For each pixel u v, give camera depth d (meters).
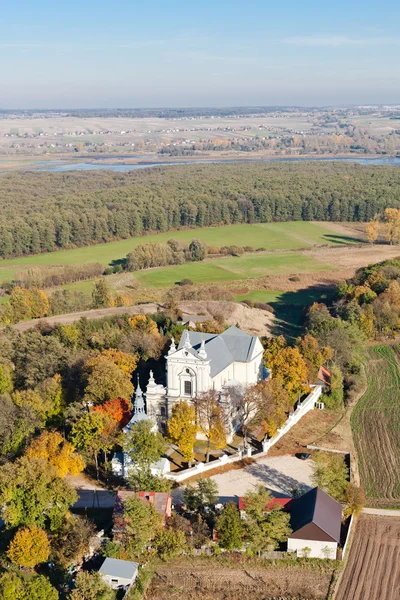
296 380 149.00
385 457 135.12
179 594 96.00
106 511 114.06
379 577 98.88
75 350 163.50
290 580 98.62
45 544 98.69
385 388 170.12
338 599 94.69
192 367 132.25
